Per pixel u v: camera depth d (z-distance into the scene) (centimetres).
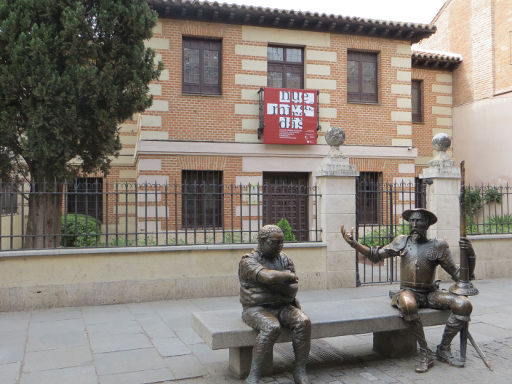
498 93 1582
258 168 1327
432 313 447
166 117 1255
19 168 930
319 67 1381
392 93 1452
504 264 949
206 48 1319
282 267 417
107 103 888
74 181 935
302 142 1338
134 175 1472
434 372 429
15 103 861
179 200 1263
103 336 539
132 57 915
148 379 410
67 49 841
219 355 473
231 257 761
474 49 1675
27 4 819
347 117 1406
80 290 688
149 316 631
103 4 873
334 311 446
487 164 1619
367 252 482
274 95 1315
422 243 466
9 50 812
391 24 1386
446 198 879
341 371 433
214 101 1297
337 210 820
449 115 1761
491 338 531
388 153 1439
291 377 418
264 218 1338
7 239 1171
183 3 1209
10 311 657
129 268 711
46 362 451
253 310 396
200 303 707
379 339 482
